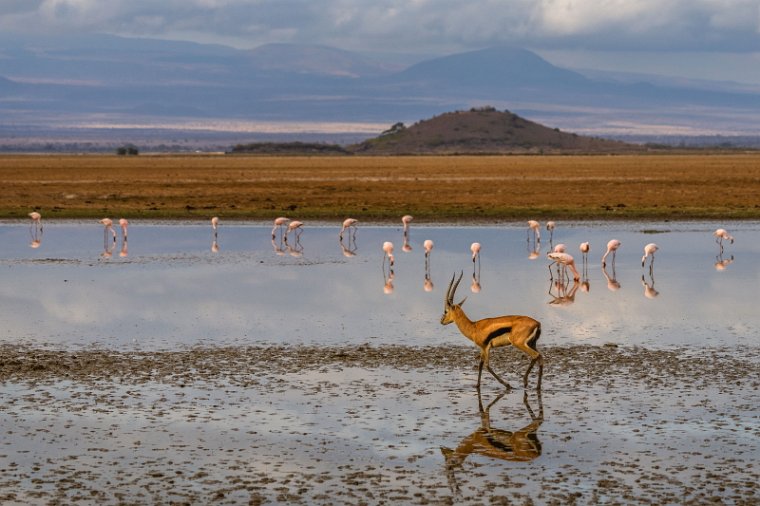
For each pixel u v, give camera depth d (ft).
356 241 166.81
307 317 96.68
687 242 164.04
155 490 50.52
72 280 121.29
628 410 63.93
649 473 52.65
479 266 134.82
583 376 72.74
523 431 59.93
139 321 94.38
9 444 57.26
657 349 81.41
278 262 139.33
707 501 48.73
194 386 69.92
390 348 82.38
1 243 163.53
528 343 69.31
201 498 49.52
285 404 65.57
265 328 91.04
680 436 58.59
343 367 75.77
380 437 58.90
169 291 112.88
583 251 134.41
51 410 63.87
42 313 98.63
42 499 49.24
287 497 49.70
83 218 208.23
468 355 79.87
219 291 112.98
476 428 60.59
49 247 158.10
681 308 101.55
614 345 82.74
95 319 95.40
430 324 93.20
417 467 53.93
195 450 56.44
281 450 56.54
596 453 55.83
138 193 287.89
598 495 49.65
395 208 221.25
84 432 59.47
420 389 69.51
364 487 51.01
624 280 122.21
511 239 169.07
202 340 85.51
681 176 382.01
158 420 61.87
